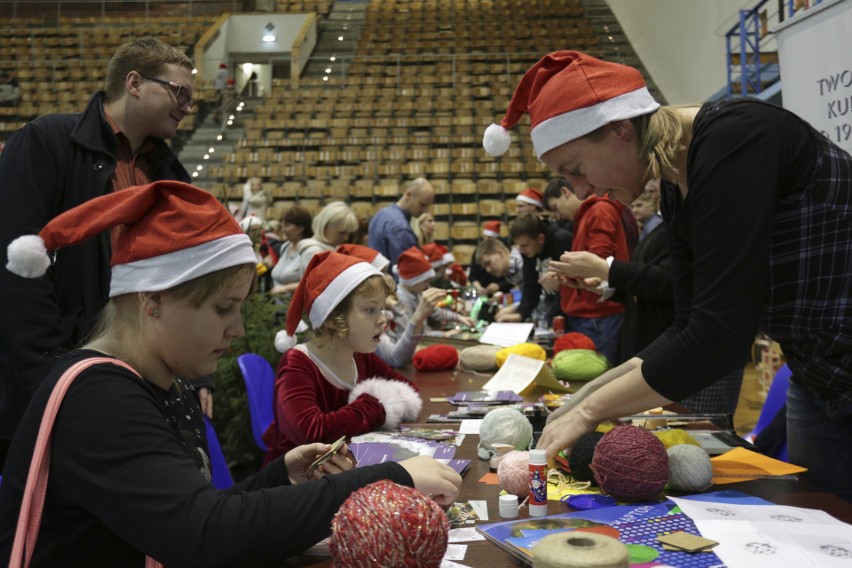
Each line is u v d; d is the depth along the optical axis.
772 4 7.25
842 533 1.07
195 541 0.93
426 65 15.42
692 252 1.54
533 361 2.56
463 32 16.52
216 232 1.07
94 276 2.00
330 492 1.02
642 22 14.04
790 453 1.55
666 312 2.83
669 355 1.28
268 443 2.11
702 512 1.17
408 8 18.02
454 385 2.71
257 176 12.02
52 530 1.01
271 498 0.99
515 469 1.33
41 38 16.09
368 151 12.27
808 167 1.27
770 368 5.32
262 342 3.99
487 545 1.10
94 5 17.25
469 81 14.41
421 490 1.09
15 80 14.25
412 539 0.86
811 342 1.35
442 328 4.57
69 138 2.03
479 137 12.55
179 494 0.95
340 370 2.15
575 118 1.36
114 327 1.12
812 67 2.33
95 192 2.04
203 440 1.28
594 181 1.42
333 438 1.89
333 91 14.14
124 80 2.14
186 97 2.21
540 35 16.12
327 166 12.16
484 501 1.32
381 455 1.63
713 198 1.23
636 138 1.36
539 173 11.95
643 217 4.27
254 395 2.99
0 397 1.90
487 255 5.80
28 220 1.91
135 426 0.98
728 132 1.23
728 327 1.21
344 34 16.95
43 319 1.85
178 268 1.05
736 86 7.55
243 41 17.00
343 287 2.08
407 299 3.95
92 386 1.00
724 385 2.59
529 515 1.23
